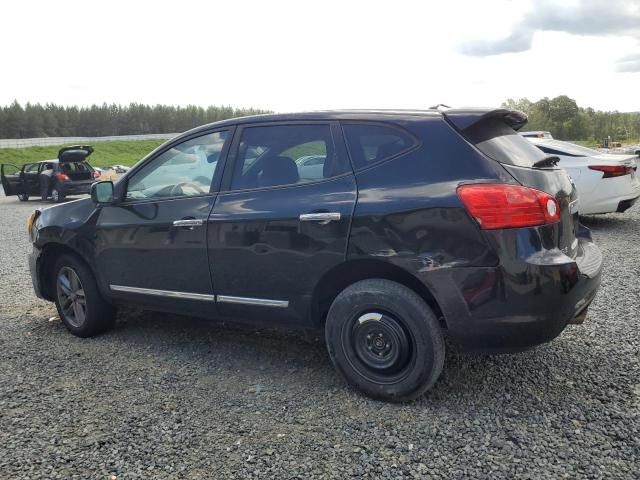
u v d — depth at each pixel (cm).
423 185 301
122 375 372
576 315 308
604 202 836
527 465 254
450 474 250
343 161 331
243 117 382
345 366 330
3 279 681
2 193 2533
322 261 325
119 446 281
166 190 404
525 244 282
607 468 249
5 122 12206
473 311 288
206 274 375
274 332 450
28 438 290
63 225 450
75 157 1861
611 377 340
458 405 313
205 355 405
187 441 284
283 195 345
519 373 351
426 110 326
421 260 296
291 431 292
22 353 419
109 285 432
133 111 14138
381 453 268
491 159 296
